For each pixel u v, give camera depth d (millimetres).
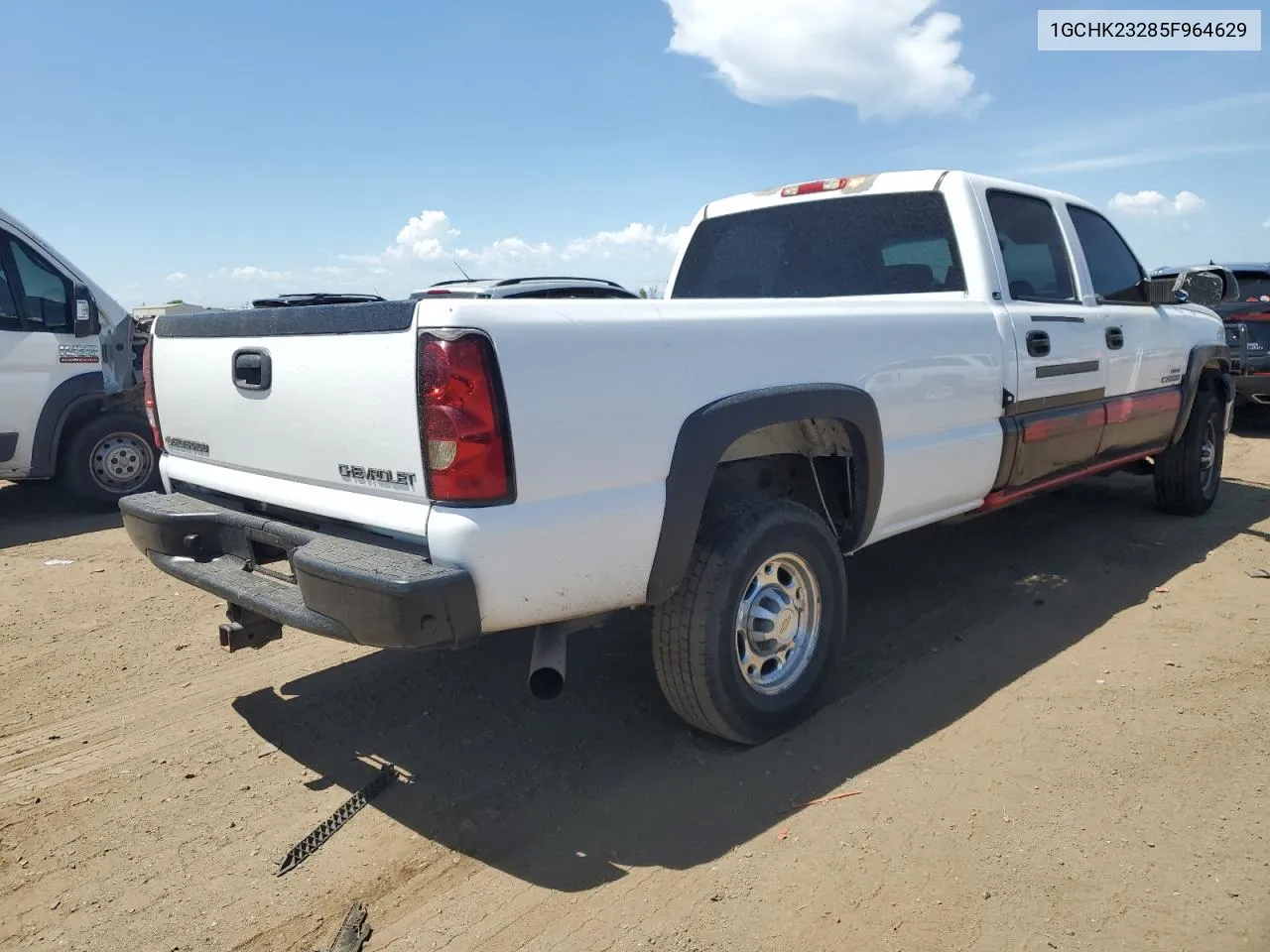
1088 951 2254
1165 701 3545
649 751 3299
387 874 2658
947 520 4328
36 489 8570
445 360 2461
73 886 2637
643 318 2803
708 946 2312
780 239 4938
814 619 3457
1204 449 6402
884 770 3109
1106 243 5582
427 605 2436
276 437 3074
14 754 3406
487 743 3398
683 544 2891
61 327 7223
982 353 4066
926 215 4438
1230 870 2549
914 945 2291
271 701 3814
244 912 2508
